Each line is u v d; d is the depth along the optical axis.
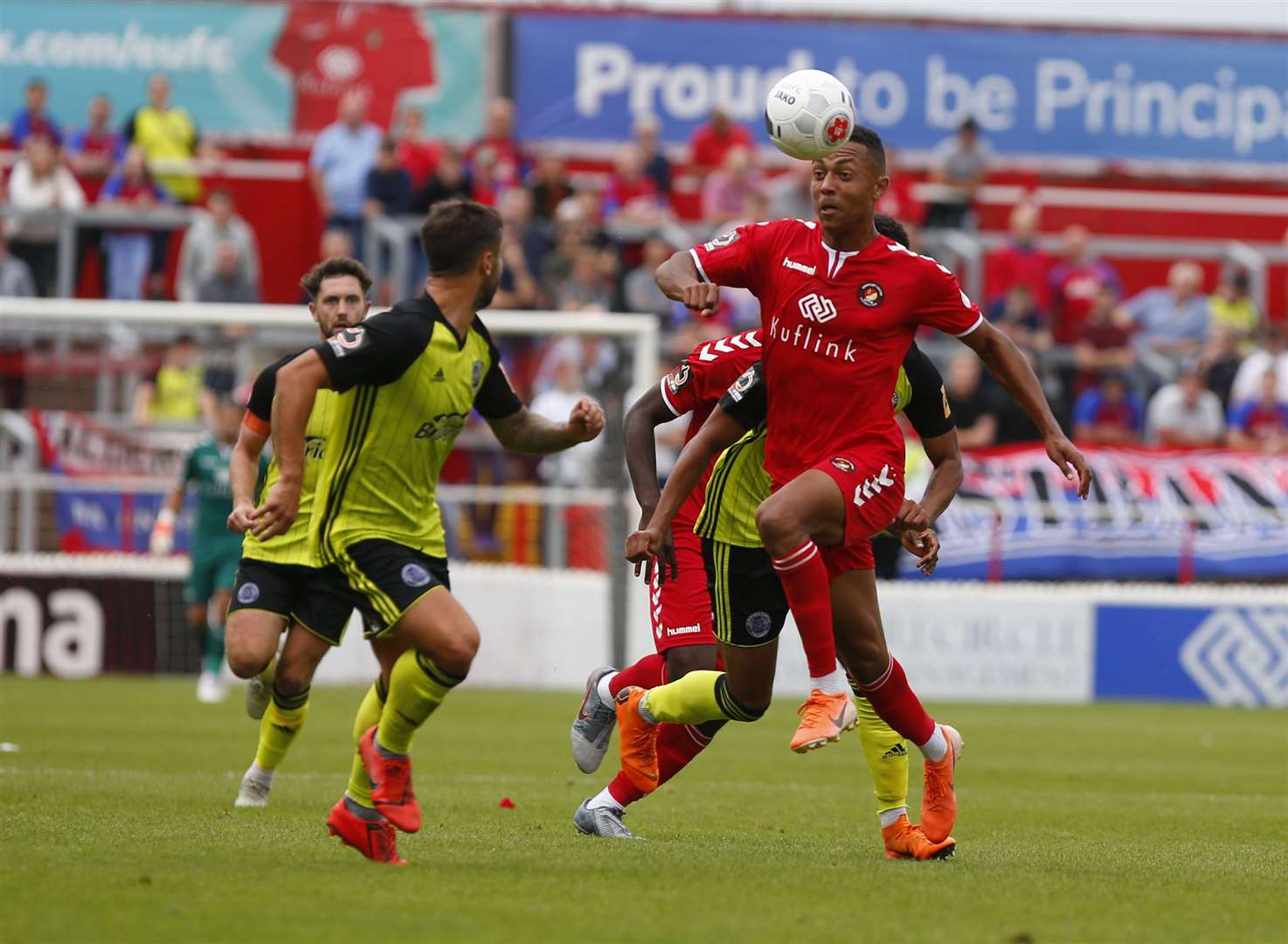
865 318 23.03
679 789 35.62
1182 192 89.50
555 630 65.56
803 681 65.38
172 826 25.89
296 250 81.81
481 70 85.12
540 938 17.55
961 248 77.31
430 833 26.05
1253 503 67.81
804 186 74.88
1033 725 55.06
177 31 83.81
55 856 22.09
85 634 65.31
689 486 24.00
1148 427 75.25
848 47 87.12
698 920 18.66
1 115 83.12
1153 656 66.44
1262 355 74.31
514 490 66.50
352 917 18.34
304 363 21.48
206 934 17.33
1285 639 66.44
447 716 53.56
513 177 77.62
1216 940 18.50
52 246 73.19
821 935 17.98
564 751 43.12
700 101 86.25
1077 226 88.94
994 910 19.91
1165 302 81.19
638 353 64.31
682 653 26.83
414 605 21.83
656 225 76.56
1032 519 67.12
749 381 23.94
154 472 65.88
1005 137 88.38
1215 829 30.03
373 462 22.64
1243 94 89.31
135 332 65.44
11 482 65.44
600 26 85.75
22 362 65.38
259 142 83.56
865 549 23.73
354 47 84.38
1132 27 88.81
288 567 28.14
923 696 65.50
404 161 78.31
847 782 38.03
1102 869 24.00
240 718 49.59
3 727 45.59
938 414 24.61
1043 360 73.69
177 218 73.50
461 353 22.77
